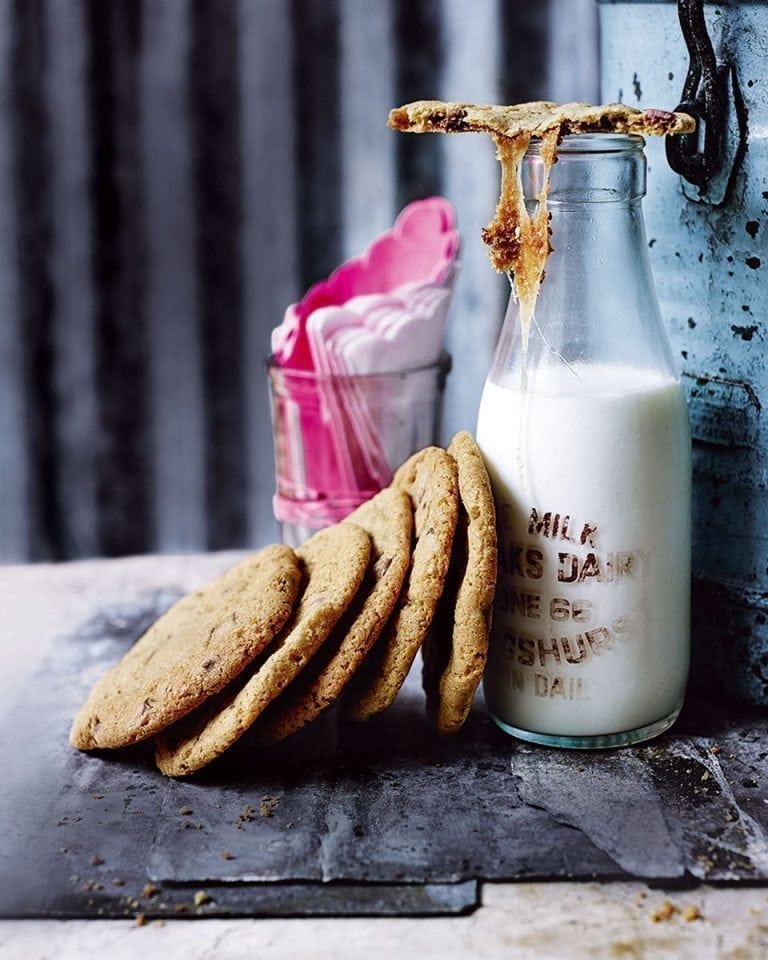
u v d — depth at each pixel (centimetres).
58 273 107
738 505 74
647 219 76
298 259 107
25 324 108
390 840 67
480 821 68
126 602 88
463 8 102
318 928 64
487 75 103
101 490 112
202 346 109
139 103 104
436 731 74
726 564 75
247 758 73
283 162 106
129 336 109
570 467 70
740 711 76
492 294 107
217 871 66
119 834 68
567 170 69
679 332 75
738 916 64
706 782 70
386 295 87
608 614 71
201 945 63
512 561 72
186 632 75
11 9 103
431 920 64
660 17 73
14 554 112
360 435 85
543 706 72
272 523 113
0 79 104
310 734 74
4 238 106
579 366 71
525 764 72
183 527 113
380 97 104
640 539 71
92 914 64
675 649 73
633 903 64
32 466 111
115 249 107
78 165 105
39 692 78
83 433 111
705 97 71
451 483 72
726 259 73
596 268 70
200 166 106
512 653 73
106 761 73
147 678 73
